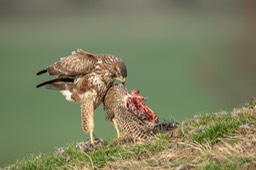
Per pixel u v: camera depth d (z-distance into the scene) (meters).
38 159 14.23
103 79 15.15
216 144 12.82
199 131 13.56
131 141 14.30
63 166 13.56
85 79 15.30
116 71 15.20
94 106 15.27
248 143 12.41
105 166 13.21
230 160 11.76
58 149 14.62
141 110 14.68
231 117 14.02
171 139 13.65
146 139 13.95
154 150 13.27
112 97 14.98
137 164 12.76
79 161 13.62
